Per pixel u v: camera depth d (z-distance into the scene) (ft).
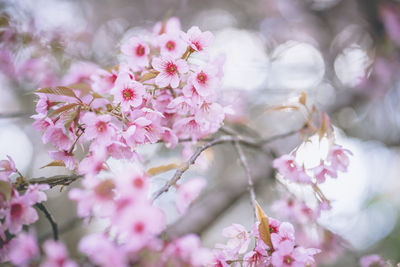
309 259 2.33
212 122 2.54
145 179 2.20
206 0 4.83
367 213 4.59
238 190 3.57
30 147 3.92
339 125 4.28
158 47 2.50
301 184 2.57
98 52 3.54
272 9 4.71
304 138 2.64
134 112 2.38
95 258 2.14
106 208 2.19
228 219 4.95
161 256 2.18
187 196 2.31
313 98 4.25
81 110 2.38
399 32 4.07
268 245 2.34
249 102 4.09
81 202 2.19
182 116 2.52
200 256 2.20
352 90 4.20
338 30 4.45
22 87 3.46
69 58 3.06
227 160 4.57
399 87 4.46
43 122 2.42
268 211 3.66
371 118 4.50
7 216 2.29
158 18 4.63
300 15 4.59
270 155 3.00
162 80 2.39
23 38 2.95
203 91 2.39
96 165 2.34
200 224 3.45
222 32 4.67
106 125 2.34
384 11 4.07
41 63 3.08
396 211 4.72
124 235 2.15
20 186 2.35
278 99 4.16
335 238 2.95
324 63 4.46
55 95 2.41
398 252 4.17
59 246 2.15
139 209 2.14
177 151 3.16
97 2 4.41
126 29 4.18
